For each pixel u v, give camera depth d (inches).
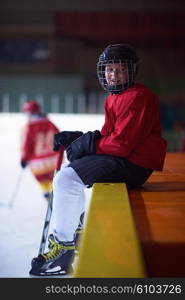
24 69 1779.0
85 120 1221.7
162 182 272.1
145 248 153.9
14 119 1220.5
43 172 523.8
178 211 196.2
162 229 168.1
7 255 376.5
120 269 127.9
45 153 526.0
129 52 227.0
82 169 229.5
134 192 237.8
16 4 1763.0
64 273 245.6
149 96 227.5
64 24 1772.9
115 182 232.5
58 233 240.4
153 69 1755.7
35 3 1760.6
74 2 1760.6
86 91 1728.6
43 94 1486.2
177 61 1758.1
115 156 231.5
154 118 232.2
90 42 1812.3
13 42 1785.2
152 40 1781.5
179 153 454.9
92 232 154.6
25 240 421.1
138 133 225.3
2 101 1493.6
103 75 231.3
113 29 1772.9
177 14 1738.4
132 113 224.5
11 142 1066.1
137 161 231.8
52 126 530.6
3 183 706.8
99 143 230.4
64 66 1787.6
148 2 1740.9
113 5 1756.9
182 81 1710.1
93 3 1759.4
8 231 447.5
